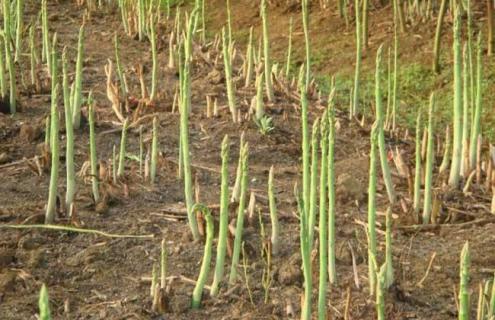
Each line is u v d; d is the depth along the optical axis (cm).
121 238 755
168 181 866
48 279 701
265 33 1090
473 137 908
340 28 1458
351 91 1122
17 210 789
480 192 887
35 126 953
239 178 795
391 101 1247
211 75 1171
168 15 1462
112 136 966
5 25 1020
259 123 1010
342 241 759
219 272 676
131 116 1030
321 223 618
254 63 1219
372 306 662
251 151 961
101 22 1448
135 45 1337
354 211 827
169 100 1077
